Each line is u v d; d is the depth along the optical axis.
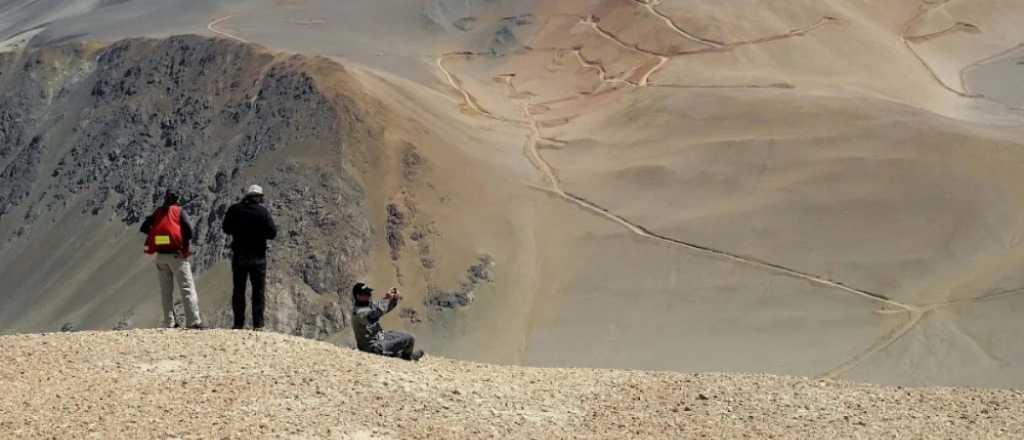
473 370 14.65
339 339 67.38
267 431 11.48
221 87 86.19
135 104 87.69
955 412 12.83
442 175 77.31
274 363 13.95
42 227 83.19
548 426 12.15
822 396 13.45
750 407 12.95
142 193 81.56
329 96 80.81
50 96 93.81
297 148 78.12
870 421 12.45
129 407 12.12
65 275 77.75
